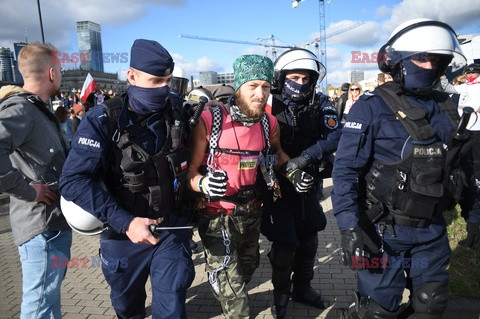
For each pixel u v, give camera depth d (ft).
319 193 18.53
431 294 6.55
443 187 6.23
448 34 6.26
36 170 6.77
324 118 8.77
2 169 5.99
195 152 7.47
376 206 6.55
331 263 12.76
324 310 9.83
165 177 6.32
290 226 8.95
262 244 15.06
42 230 6.79
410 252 6.76
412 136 6.17
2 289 11.76
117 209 5.87
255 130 7.73
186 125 6.99
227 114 7.56
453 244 12.14
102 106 6.17
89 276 12.45
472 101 16.78
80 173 5.82
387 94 6.50
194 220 7.80
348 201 6.43
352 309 7.25
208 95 11.99
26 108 6.55
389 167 6.38
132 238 5.81
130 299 6.93
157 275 6.48
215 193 6.82
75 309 10.31
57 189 6.90
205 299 10.66
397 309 6.91
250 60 7.20
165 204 6.39
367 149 6.54
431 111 6.54
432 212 6.27
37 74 7.06
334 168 6.72
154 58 5.92
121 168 6.06
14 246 15.85
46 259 6.89
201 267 12.90
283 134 8.86
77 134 5.97
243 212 7.75
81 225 5.94
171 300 6.29
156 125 6.38
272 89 9.21
